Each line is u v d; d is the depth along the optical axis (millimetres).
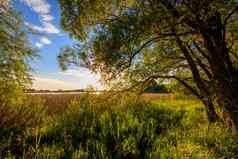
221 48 8930
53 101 17734
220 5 7340
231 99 9039
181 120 12281
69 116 11477
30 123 10086
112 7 9422
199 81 11438
